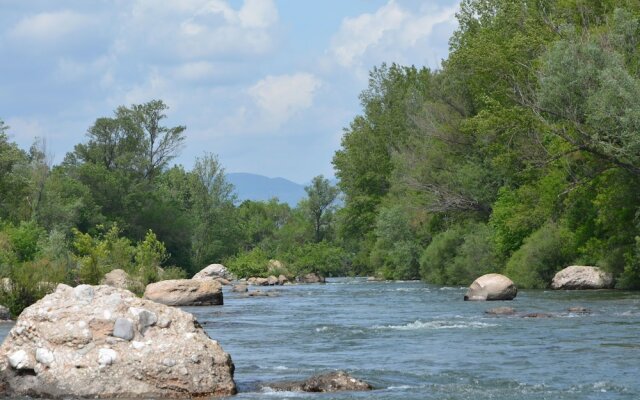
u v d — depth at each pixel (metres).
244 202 180.00
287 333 23.78
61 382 13.03
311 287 65.62
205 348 13.61
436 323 25.38
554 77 40.22
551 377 14.66
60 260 39.75
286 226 156.00
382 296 45.91
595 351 18.02
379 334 22.77
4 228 59.50
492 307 32.69
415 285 62.28
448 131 68.62
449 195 65.94
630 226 43.31
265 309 35.78
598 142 38.97
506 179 62.47
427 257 65.31
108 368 13.15
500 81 58.62
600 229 46.38
